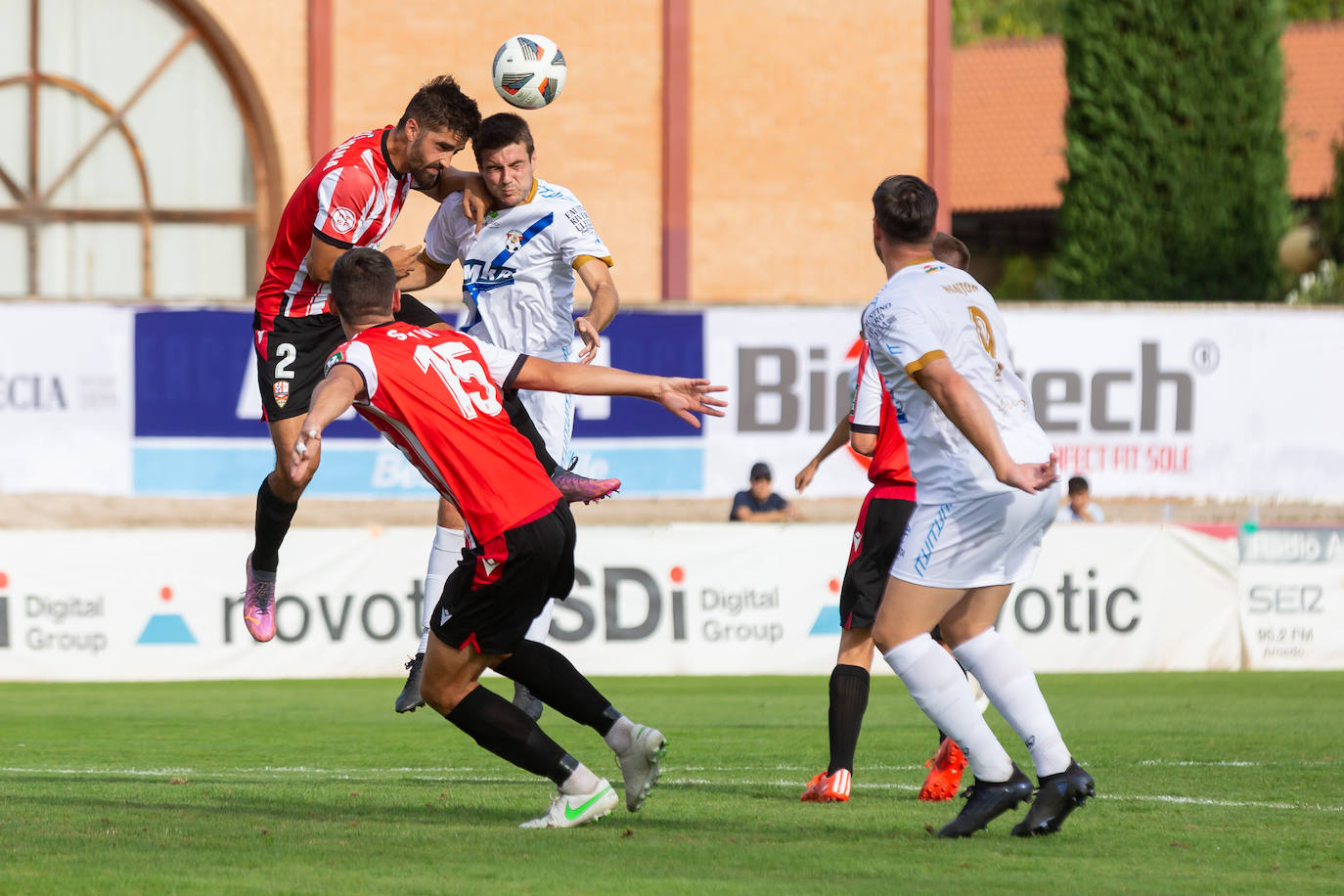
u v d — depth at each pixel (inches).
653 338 2329.0
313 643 1679.4
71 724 1295.5
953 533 673.6
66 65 3041.3
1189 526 1819.6
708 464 2347.4
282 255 850.8
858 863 628.7
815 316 2354.8
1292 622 1844.2
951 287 683.4
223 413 2276.1
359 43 3011.8
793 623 1749.5
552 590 687.1
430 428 664.4
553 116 3070.9
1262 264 3467.0
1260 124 3459.6
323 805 796.6
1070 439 2378.2
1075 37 3486.7
